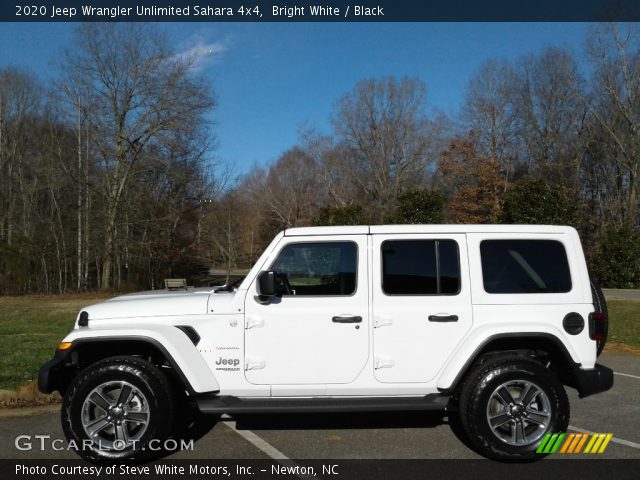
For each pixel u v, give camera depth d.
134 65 27.17
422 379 4.39
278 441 4.77
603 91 34.97
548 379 4.31
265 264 4.50
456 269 4.53
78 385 4.23
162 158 28.34
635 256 24.95
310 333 4.38
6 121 30.30
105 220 27.09
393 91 48.28
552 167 38.16
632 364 8.07
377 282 4.45
